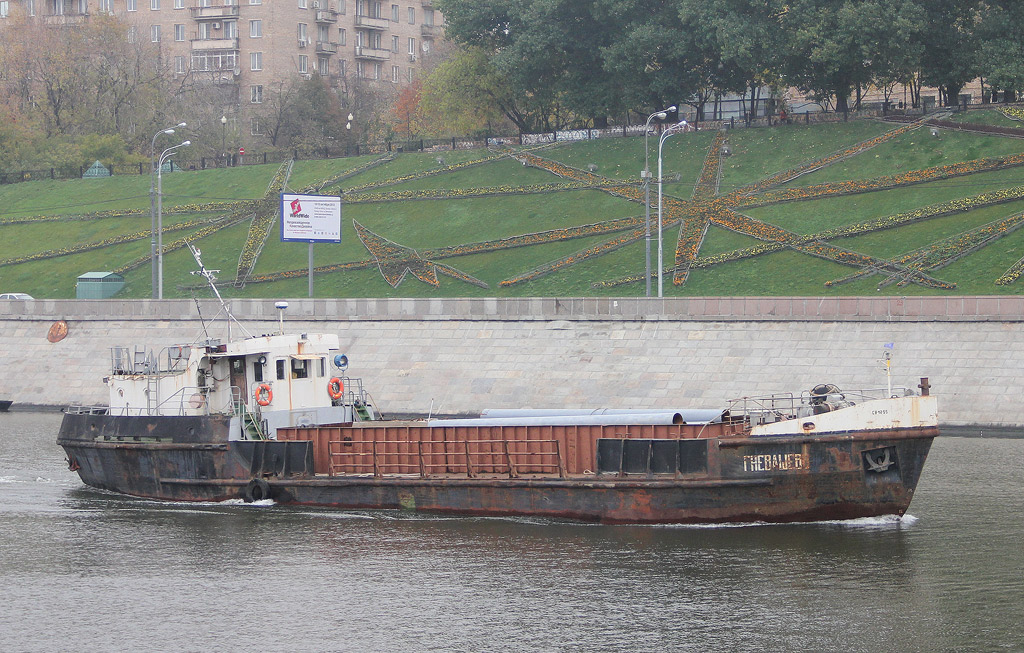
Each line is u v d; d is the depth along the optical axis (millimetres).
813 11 172250
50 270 181250
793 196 161250
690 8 179625
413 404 121875
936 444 98312
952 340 111000
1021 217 142625
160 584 58344
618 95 195250
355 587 57094
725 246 153375
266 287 164250
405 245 170875
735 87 193250
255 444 75312
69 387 135750
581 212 170875
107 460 80812
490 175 188875
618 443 66875
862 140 172875
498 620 52062
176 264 176125
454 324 127562
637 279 147500
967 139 165500
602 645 48938
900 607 52875
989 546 62062
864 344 113375
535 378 120250
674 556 60750
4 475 88938
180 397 79125
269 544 65250
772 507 64625
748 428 65125
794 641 49094
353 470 73375
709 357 117000
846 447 63625
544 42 190000
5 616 53688
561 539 64562
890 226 149125
